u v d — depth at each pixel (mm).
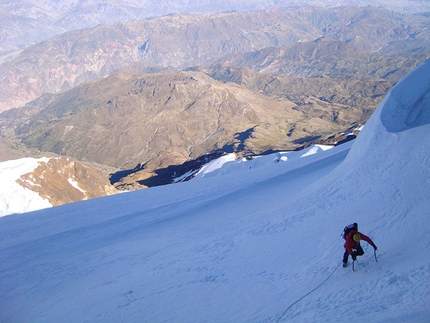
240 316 11539
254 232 20781
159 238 25016
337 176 23406
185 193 42312
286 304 11586
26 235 33781
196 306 13148
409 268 11070
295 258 15586
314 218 19656
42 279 21109
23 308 17125
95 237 29812
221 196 36438
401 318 8594
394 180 17984
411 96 23141
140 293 15633
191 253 19812
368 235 14750
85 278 19625
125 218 34938
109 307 14758
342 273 12664
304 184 29953
